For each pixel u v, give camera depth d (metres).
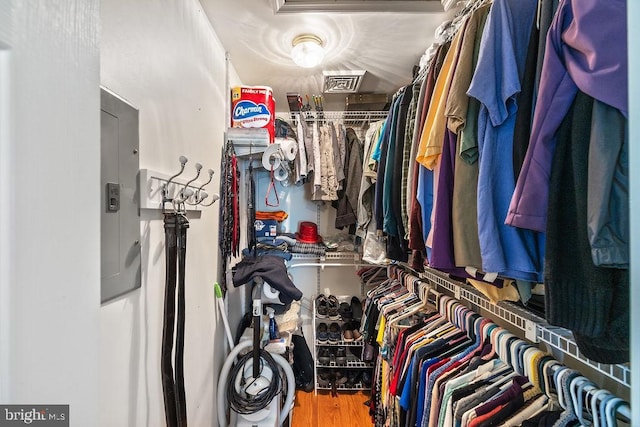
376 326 1.88
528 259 0.67
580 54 0.52
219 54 1.48
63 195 0.33
